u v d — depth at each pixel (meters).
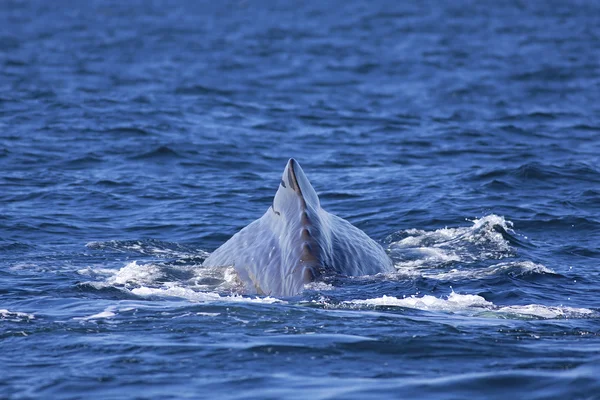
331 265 52.75
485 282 53.81
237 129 117.88
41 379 35.16
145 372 35.78
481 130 117.56
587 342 40.22
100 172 91.81
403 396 32.78
